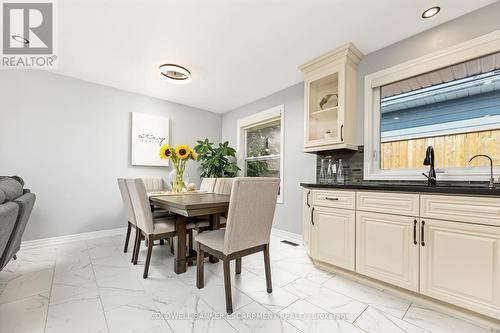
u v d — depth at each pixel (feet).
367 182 7.66
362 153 7.82
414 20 6.23
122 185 8.02
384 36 6.94
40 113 9.13
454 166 6.23
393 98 7.41
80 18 6.21
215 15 6.10
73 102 9.86
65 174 9.64
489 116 5.76
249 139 13.88
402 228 5.33
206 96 12.26
